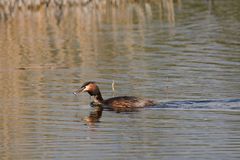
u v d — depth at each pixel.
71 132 16.20
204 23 32.53
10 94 19.73
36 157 14.45
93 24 33.25
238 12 35.59
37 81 21.33
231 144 15.14
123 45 27.55
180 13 35.84
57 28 32.22
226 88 20.02
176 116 17.41
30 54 25.89
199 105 18.33
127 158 14.31
